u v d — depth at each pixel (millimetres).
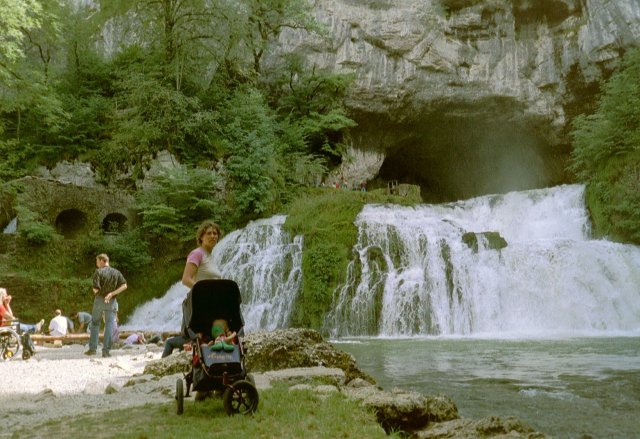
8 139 32938
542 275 22625
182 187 28828
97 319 11070
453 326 21875
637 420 5820
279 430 4133
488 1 41031
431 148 47062
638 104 28906
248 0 37250
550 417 5977
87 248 25797
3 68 28391
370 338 19438
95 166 32812
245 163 29953
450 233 25531
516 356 11781
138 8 36875
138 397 5879
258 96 34469
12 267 23719
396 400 5086
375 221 26234
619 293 22719
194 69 35531
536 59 41781
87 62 37719
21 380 7418
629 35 37188
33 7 26609
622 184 27844
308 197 31375
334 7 41125
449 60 41312
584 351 12648
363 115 42000
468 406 6531
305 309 22906
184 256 27812
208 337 5086
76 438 4070
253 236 26703
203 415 4711
